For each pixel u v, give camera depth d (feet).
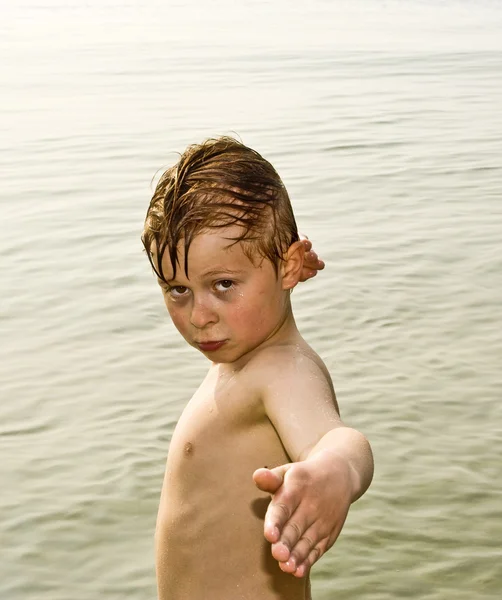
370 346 17.43
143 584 11.66
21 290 20.30
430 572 11.89
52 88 42.65
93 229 24.04
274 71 46.80
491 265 21.44
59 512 12.96
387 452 14.21
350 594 11.55
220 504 6.98
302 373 6.47
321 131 34.01
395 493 13.29
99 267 21.57
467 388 15.96
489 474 13.70
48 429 14.99
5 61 50.57
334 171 28.99
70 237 23.48
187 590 7.15
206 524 7.03
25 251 22.59
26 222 24.66
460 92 42.06
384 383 16.10
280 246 6.45
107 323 18.72
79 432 14.89
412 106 38.73
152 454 14.26
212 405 6.98
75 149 31.89
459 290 20.02
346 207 25.70
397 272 20.95
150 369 16.84
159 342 17.92
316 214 25.05
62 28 66.23
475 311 18.97
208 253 6.23
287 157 30.48
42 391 16.12
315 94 40.91
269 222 6.35
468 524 12.72
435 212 25.34
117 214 25.21
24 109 38.27
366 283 20.26
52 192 27.22
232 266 6.29
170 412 15.42
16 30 65.10
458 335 17.92
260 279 6.41
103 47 56.03
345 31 63.82
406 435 14.62
